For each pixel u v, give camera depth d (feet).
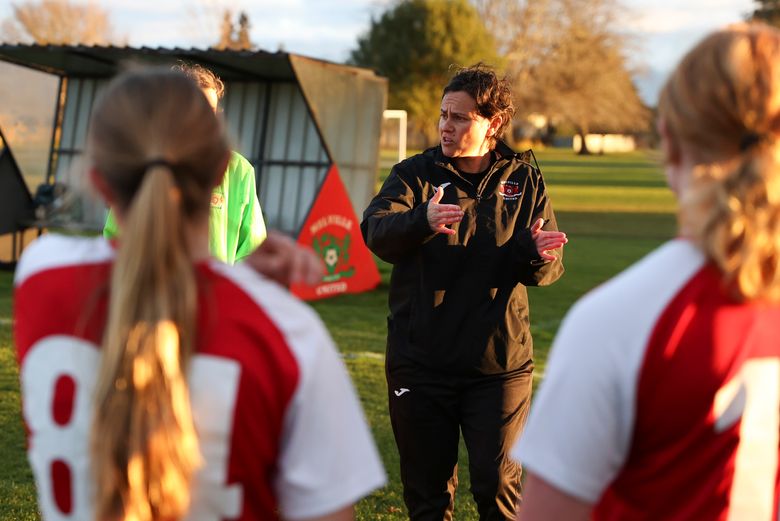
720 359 4.30
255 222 11.05
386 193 10.16
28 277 4.40
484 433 9.73
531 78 156.04
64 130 37.04
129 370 3.92
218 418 4.08
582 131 187.32
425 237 9.43
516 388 9.92
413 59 123.85
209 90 10.30
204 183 4.28
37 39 140.05
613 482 4.65
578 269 39.68
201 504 4.14
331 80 31.04
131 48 30.37
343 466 4.31
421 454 10.11
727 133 4.31
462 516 12.64
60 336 4.24
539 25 150.82
